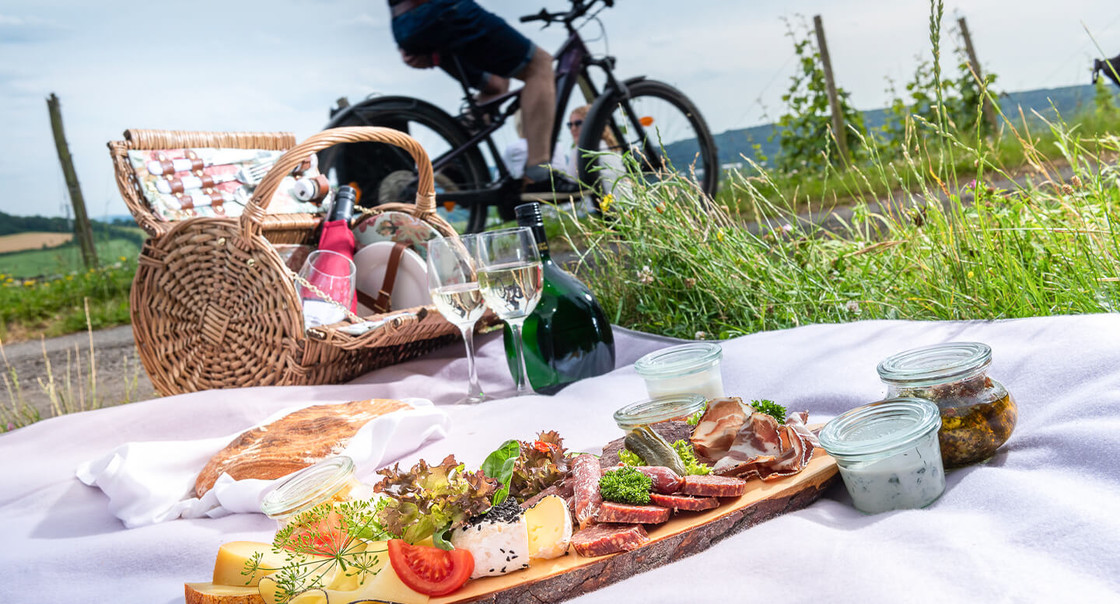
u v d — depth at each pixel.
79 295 7.99
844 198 3.87
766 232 2.74
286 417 1.58
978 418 1.04
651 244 2.74
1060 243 2.05
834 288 2.40
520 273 1.67
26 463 1.68
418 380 2.11
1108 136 2.27
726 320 2.56
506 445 1.02
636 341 2.15
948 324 1.54
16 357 5.82
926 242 2.31
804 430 1.14
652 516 0.94
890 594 0.78
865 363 1.50
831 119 8.38
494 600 0.87
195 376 2.24
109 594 1.09
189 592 0.91
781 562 0.87
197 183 2.54
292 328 2.04
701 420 1.13
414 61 4.70
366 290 2.41
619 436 1.41
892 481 0.97
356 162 4.61
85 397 3.98
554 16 4.72
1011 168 3.74
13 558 1.21
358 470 1.37
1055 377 1.22
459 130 4.73
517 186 4.75
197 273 2.18
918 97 8.09
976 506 0.94
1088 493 0.91
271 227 2.52
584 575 0.90
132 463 1.38
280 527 0.95
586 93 4.91
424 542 0.90
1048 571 0.78
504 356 2.27
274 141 2.86
